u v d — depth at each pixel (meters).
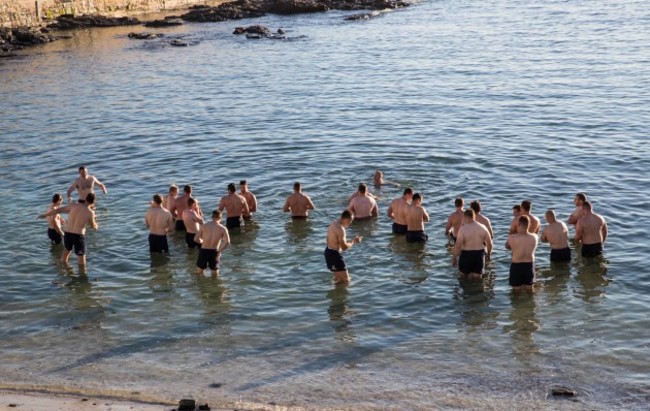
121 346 15.48
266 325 16.33
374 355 14.90
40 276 19.12
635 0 77.00
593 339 15.33
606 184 24.69
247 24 73.25
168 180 26.66
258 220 22.47
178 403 13.13
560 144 29.47
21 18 69.88
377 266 19.23
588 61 47.16
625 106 35.31
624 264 18.83
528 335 15.59
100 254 20.41
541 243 20.16
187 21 76.50
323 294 17.81
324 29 67.94
